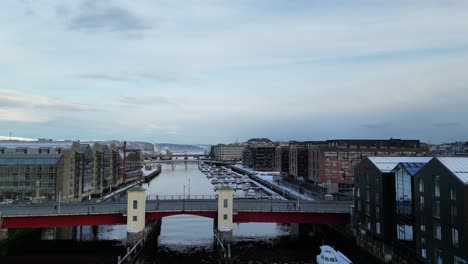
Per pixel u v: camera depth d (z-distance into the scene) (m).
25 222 88.94
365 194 88.50
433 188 64.38
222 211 92.38
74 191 147.25
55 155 138.25
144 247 90.69
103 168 190.38
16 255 84.81
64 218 90.50
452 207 58.81
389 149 173.25
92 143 183.75
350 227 95.69
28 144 149.25
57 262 79.94
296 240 99.81
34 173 135.25
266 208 97.19
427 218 66.06
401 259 73.25
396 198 78.06
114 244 94.81
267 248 91.56
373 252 82.50
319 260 76.38
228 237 91.44
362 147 185.25
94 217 92.00
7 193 134.25
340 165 171.25
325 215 96.81
